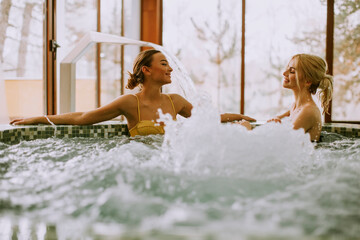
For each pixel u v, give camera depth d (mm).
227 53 5129
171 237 651
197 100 1400
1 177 1165
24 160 1430
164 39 5273
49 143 1868
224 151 1275
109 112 2121
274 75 4965
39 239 720
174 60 2486
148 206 894
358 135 2346
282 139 1339
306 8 4793
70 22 4055
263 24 4938
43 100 3453
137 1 5906
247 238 638
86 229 710
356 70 4535
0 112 2842
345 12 4512
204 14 5160
